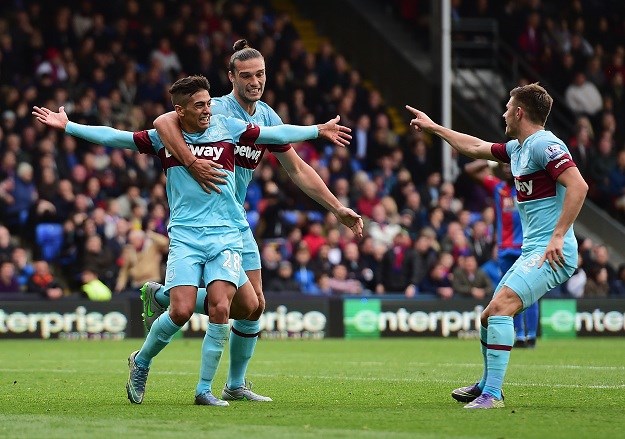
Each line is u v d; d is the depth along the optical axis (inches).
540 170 815.7
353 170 2310.5
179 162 816.9
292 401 869.8
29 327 1863.9
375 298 1989.4
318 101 2443.4
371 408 810.8
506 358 810.2
